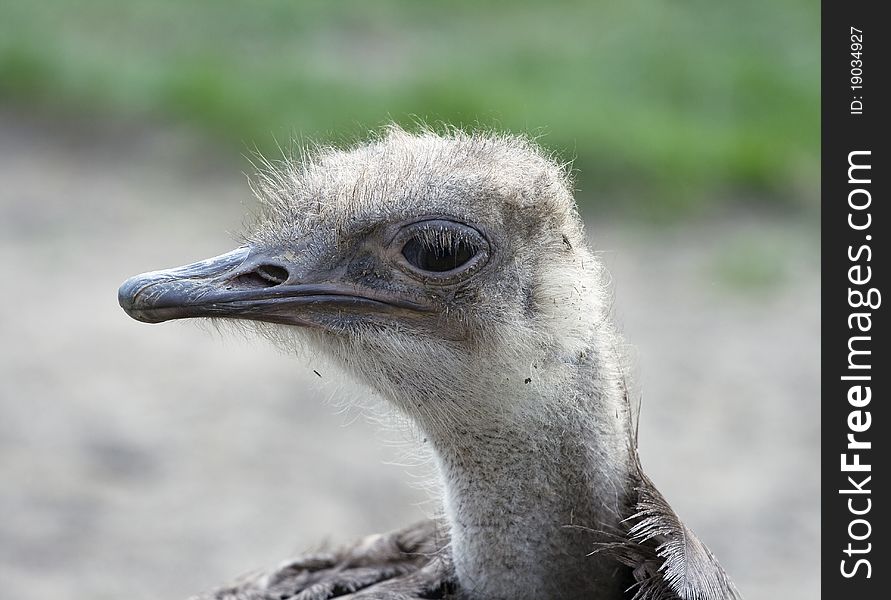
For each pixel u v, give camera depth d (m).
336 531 13.88
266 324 7.64
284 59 27.39
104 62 26.33
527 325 7.07
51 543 13.55
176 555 13.41
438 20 31.05
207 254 20.84
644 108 26.14
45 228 21.72
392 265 7.26
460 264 7.14
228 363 17.92
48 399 16.52
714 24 31.02
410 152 7.52
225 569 13.19
